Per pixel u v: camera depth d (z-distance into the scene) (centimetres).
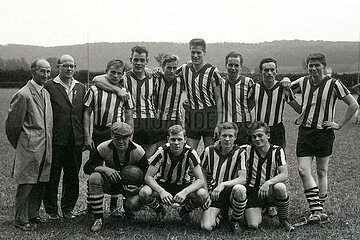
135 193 532
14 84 5266
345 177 817
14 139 516
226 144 526
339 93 552
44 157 527
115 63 566
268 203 532
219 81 618
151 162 523
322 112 557
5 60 9444
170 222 547
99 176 515
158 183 535
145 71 629
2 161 991
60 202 638
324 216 540
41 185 543
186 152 522
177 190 533
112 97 566
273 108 580
